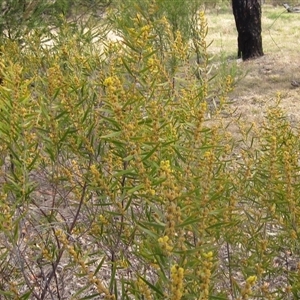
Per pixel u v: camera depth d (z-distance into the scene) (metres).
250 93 6.94
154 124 1.64
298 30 11.64
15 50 3.23
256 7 9.14
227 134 2.35
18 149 1.78
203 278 1.26
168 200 1.40
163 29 4.55
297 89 7.06
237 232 2.02
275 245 1.99
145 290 1.39
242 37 9.20
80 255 1.86
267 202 1.96
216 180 1.80
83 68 2.36
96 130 1.86
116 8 5.07
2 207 1.73
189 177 1.64
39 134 1.84
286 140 2.15
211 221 1.70
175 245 1.34
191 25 6.59
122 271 2.23
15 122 1.71
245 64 8.65
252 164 2.25
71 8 4.98
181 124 2.01
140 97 1.71
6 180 1.94
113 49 2.62
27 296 1.65
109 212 1.63
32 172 2.20
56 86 1.90
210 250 1.51
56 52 3.43
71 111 1.83
